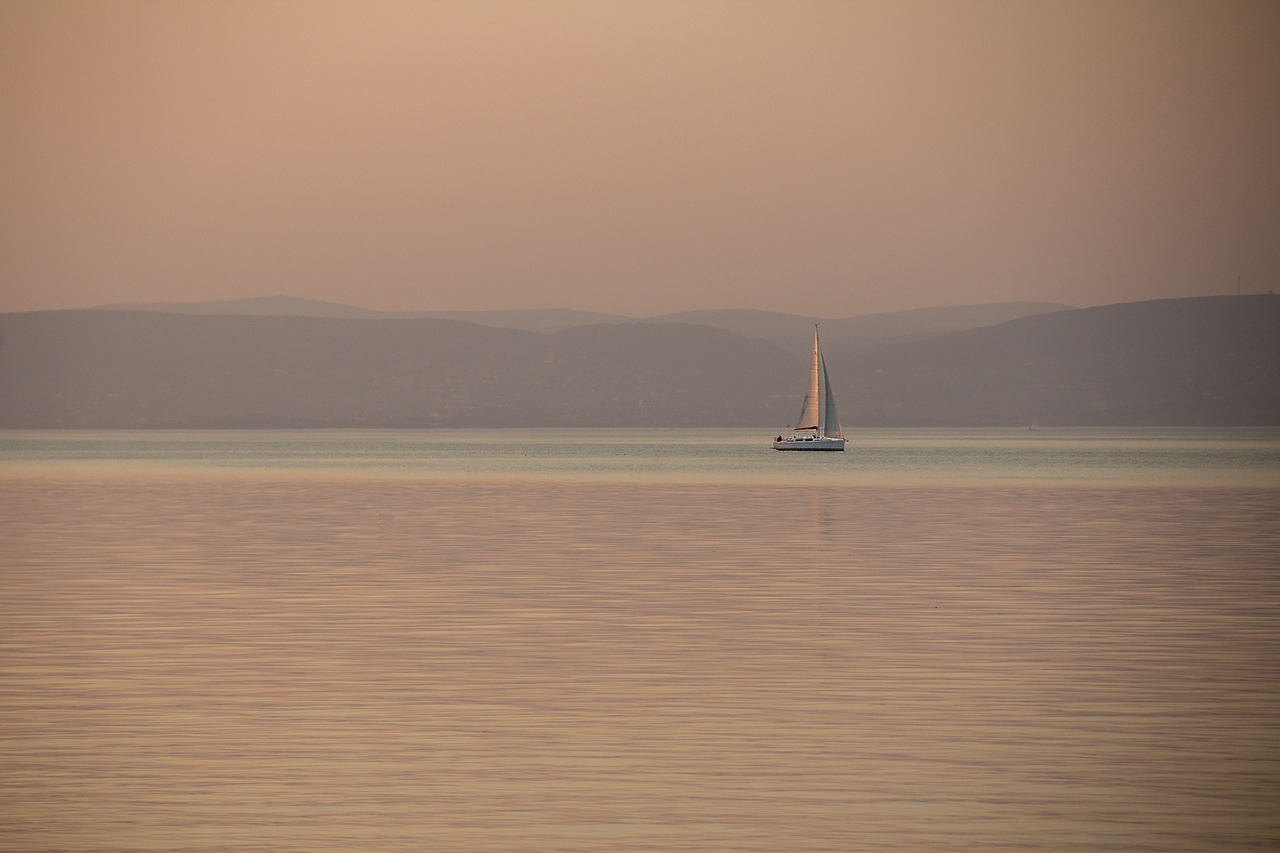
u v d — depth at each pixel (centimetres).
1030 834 5606
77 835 5597
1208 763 6644
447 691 8275
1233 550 16575
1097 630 10456
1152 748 6919
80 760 6712
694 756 6775
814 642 9950
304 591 12712
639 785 6291
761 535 18938
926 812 5888
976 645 9819
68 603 11900
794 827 5688
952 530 19762
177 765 6619
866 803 6016
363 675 8750
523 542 17812
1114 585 13125
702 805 5988
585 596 12369
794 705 7894
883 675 8738
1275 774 6450
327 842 5509
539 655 9438
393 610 11506
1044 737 7144
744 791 6191
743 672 8838
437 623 10825
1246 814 5862
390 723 7456
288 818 5812
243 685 8450
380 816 5838
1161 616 11150
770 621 10925
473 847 5450
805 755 6788
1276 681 8544
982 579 13662
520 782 6331
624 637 10169
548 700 8019
